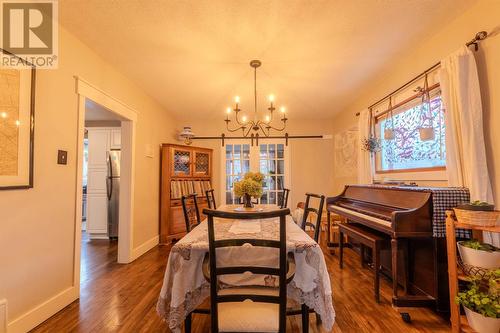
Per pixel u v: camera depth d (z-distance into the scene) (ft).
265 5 6.01
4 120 5.14
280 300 3.76
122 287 7.88
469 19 6.26
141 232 11.51
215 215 3.50
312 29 7.00
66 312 6.38
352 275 8.63
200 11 6.23
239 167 17.08
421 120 8.13
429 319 5.91
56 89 6.56
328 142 17.12
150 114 12.61
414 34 7.33
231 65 9.15
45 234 6.15
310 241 4.92
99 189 15.01
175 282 4.61
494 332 4.54
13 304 5.32
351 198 10.11
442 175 7.45
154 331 5.57
